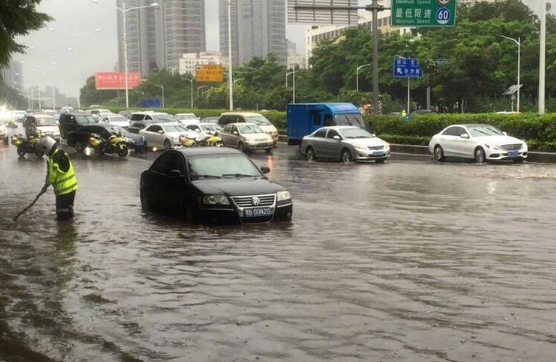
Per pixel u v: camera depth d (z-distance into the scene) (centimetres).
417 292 790
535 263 935
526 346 599
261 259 995
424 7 3309
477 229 1223
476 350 590
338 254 1021
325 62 10831
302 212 1480
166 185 1468
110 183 2206
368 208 1527
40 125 4541
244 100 10950
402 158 3238
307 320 689
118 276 912
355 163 2930
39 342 649
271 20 18475
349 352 592
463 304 736
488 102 6781
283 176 2344
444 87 6488
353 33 10556
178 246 1117
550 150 2941
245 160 1497
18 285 875
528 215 1382
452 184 1992
